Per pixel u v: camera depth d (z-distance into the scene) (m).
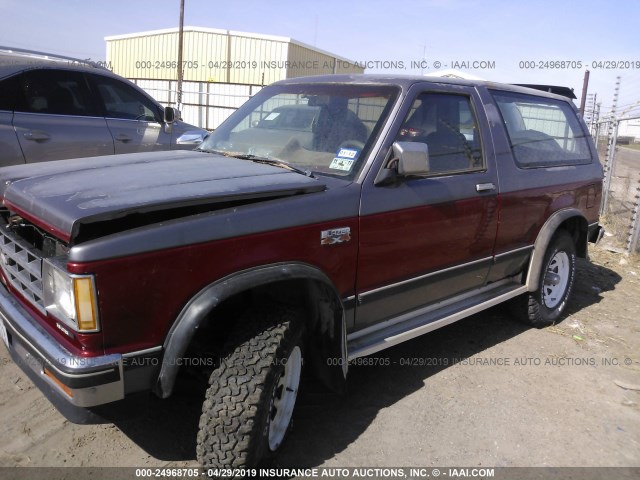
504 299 4.28
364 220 3.03
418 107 3.45
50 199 2.43
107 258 2.14
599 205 5.34
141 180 2.65
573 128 5.12
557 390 3.81
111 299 2.17
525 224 4.29
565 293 5.03
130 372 2.27
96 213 2.19
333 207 2.88
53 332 2.39
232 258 2.48
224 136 3.84
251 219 2.54
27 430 3.01
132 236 2.21
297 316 2.66
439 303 3.86
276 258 2.64
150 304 2.26
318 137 3.40
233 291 2.41
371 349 3.20
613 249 7.88
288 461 2.89
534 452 3.11
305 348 3.04
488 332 4.77
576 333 4.85
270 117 3.78
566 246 4.87
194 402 3.34
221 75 24.14
